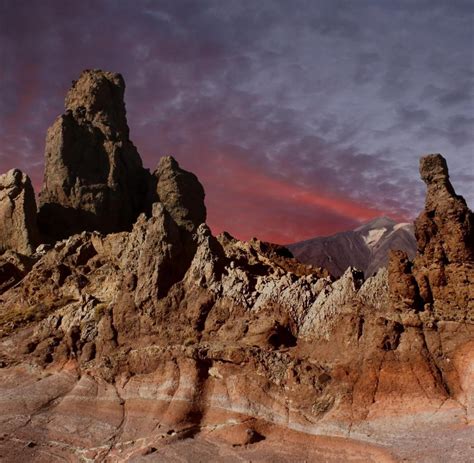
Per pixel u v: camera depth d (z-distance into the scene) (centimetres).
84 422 2311
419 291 2155
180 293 2605
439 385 1944
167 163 5316
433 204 2217
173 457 1986
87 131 5128
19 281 4031
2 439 2255
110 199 4944
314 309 2342
